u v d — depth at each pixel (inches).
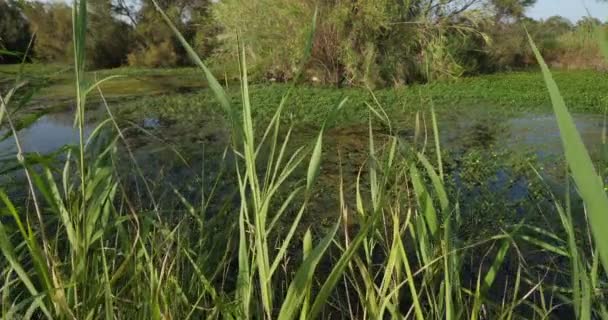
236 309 51.9
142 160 189.5
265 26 466.6
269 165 46.5
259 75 493.4
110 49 871.7
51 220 66.2
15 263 46.7
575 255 39.4
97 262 58.6
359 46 459.2
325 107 342.0
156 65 858.8
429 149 215.8
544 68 26.4
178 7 890.7
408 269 50.2
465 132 267.0
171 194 135.6
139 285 57.4
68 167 57.6
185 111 343.0
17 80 52.1
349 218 130.8
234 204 137.5
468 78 565.0
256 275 64.5
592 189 24.2
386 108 332.8
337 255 104.8
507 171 183.6
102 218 58.9
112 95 441.1
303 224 127.4
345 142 241.8
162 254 68.1
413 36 464.1
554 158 201.8
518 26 673.0
